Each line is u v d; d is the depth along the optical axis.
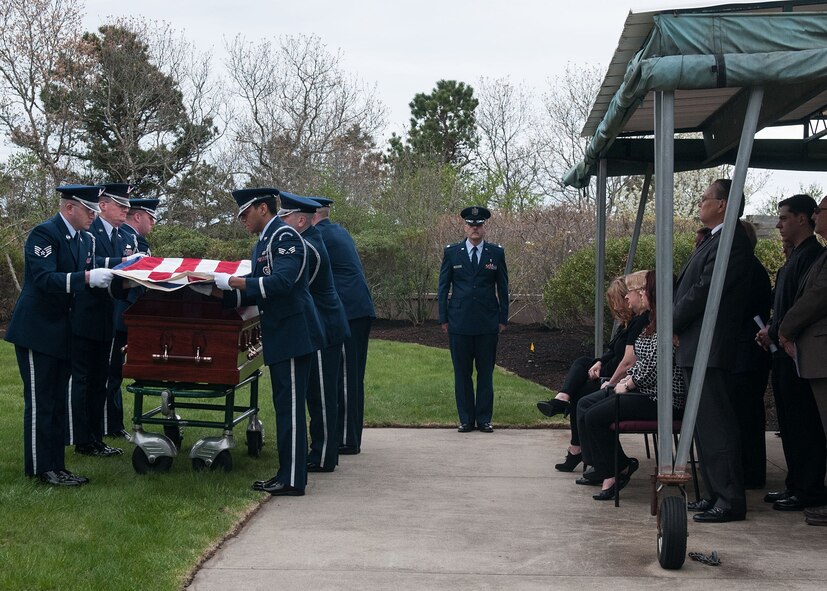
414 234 16.94
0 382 9.61
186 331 5.78
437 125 38.78
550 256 15.70
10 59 23.09
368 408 8.88
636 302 6.00
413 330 16.06
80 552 4.30
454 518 5.21
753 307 5.86
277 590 3.96
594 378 6.41
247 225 5.71
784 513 5.32
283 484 5.70
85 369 6.53
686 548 4.45
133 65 27.11
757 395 5.94
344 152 25.78
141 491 5.45
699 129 7.43
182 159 28.36
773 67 4.12
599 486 6.05
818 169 7.64
